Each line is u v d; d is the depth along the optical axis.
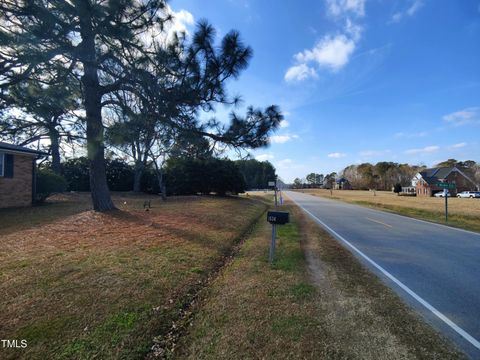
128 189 29.55
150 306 3.76
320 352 2.91
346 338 3.18
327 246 8.03
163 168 28.16
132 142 8.75
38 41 6.45
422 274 5.56
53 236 7.23
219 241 7.85
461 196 51.78
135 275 4.73
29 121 11.09
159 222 9.73
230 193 33.66
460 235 10.10
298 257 6.57
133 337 3.07
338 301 4.17
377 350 2.97
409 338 3.21
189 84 8.05
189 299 4.21
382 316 3.73
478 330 3.43
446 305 4.13
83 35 7.11
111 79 9.30
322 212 18.92
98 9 6.46
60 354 2.71
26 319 3.23
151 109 8.46
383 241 8.90
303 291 4.47
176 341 3.12
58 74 8.14
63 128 12.54
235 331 3.26
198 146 10.17
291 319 3.55
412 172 83.44
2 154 13.15
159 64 8.08
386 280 5.20
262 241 8.38
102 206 10.89
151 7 7.70
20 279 4.30
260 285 4.68
